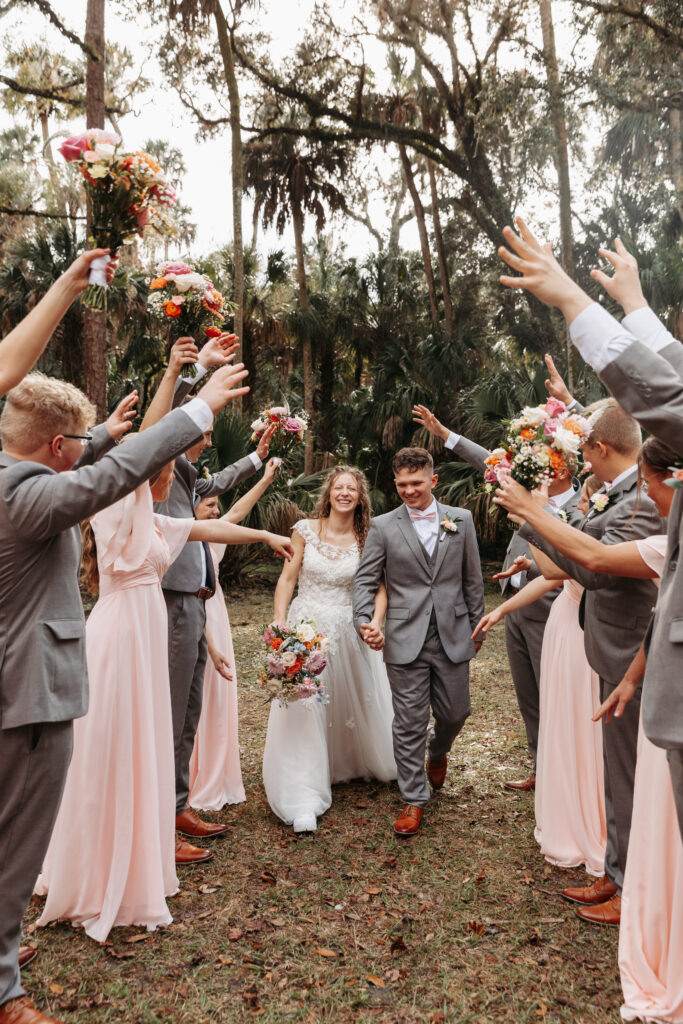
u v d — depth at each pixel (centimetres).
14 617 212
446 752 405
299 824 356
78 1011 228
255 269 1627
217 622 393
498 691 612
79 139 198
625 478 276
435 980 246
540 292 178
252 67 1398
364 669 423
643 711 190
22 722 208
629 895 231
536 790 348
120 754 275
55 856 274
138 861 276
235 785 400
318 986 242
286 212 1631
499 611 363
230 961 254
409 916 284
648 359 167
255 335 1623
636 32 1241
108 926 265
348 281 1770
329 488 427
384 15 1338
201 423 212
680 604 183
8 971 216
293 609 426
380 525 389
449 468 1209
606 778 281
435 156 1538
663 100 1284
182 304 256
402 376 1484
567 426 230
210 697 389
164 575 331
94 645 279
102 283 195
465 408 1269
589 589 250
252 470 420
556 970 250
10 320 1573
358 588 384
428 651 374
